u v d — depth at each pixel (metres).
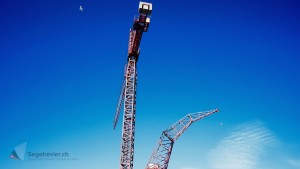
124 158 48.47
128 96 51.84
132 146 49.31
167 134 70.94
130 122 50.50
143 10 47.47
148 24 48.38
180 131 71.25
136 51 54.16
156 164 66.81
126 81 52.81
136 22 48.34
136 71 54.25
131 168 48.31
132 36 55.81
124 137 49.56
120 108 65.88
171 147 69.75
